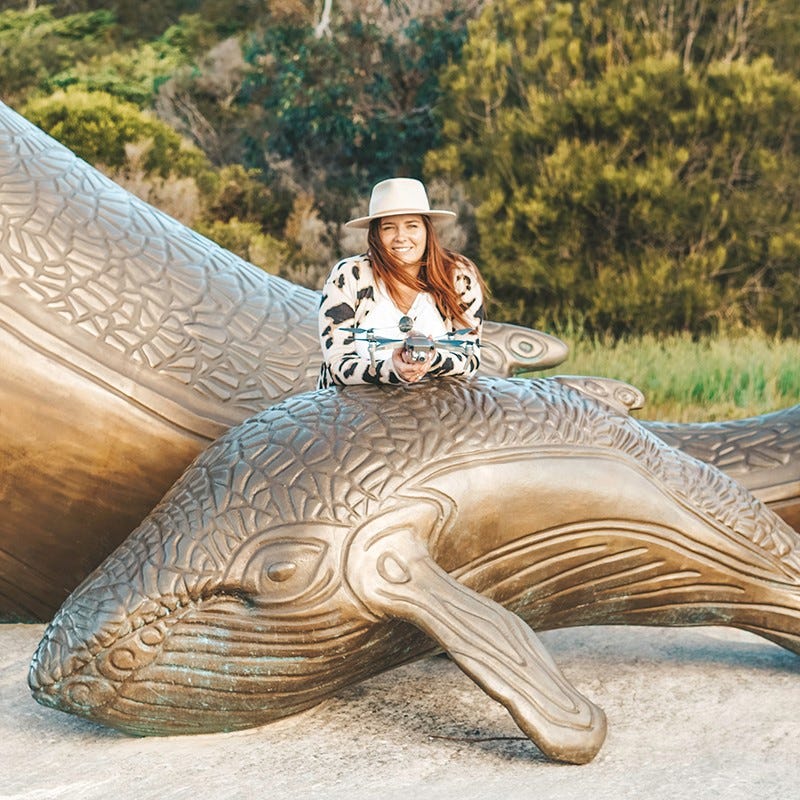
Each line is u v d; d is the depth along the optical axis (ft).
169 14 64.85
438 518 11.84
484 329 17.89
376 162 53.06
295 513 11.57
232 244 46.16
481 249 44.29
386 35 53.52
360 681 12.37
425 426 12.17
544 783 10.51
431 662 14.37
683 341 40.86
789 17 45.93
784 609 13.29
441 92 51.98
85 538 14.67
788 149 44.73
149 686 11.43
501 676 11.08
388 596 11.39
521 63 46.96
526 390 13.02
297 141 52.95
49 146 16.01
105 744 11.80
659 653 14.87
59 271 14.43
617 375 38.04
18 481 14.23
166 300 14.90
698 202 42.98
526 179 44.93
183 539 11.62
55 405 14.02
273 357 15.23
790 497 16.35
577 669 14.12
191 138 53.42
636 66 43.75
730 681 13.65
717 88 43.86
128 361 14.34
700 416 34.96
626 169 43.32
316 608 11.36
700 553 12.96
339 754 11.35
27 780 10.87
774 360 38.04
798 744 11.51
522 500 12.21
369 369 12.70
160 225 15.89
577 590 12.81
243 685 11.55
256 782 10.67
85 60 59.11
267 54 53.78
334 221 50.60
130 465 14.34
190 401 14.48
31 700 13.10
